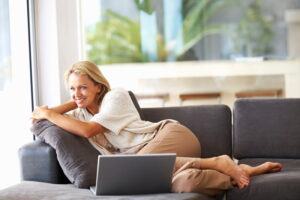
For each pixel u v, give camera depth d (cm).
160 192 252
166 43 622
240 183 262
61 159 267
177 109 334
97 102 301
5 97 377
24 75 377
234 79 543
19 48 378
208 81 545
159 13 623
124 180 244
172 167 246
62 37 378
